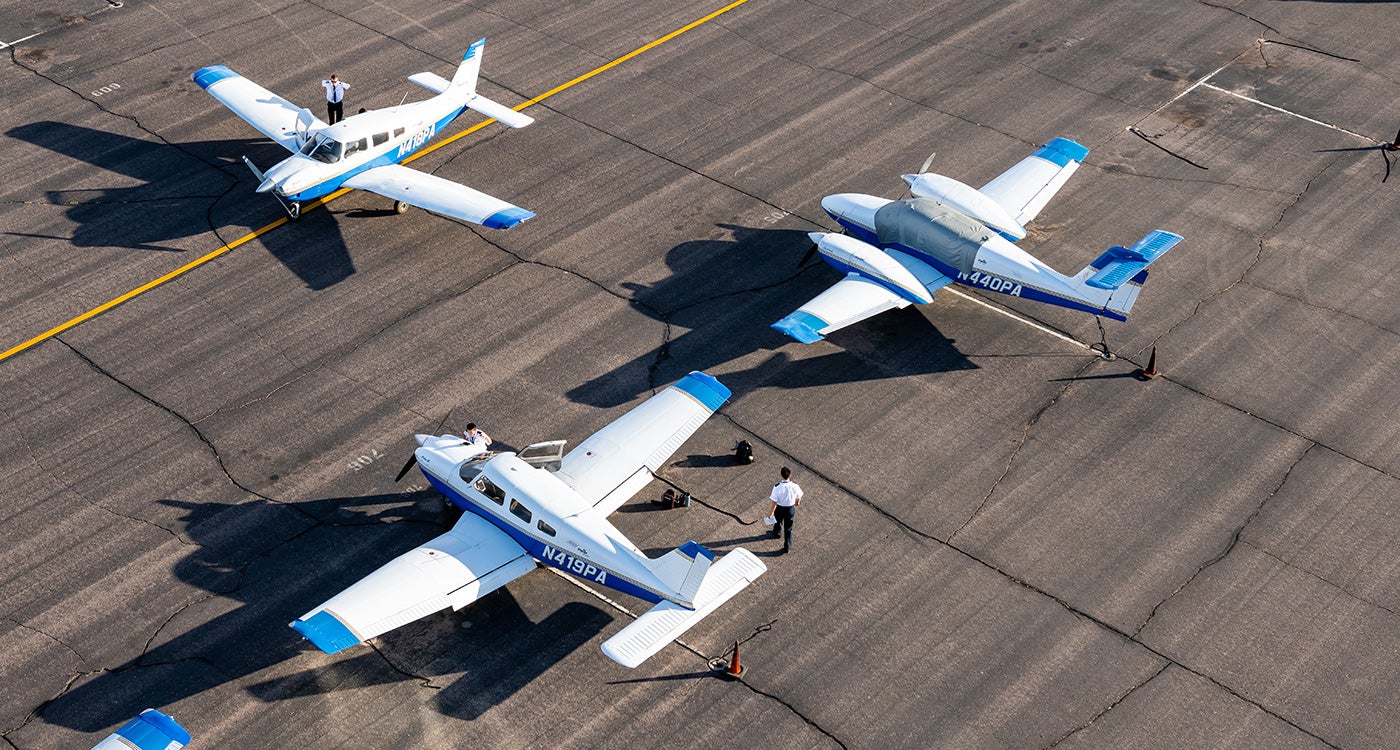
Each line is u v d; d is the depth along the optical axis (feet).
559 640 104.01
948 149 167.12
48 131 164.45
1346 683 101.71
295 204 148.66
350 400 126.93
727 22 195.93
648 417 117.39
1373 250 151.23
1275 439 125.49
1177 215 156.66
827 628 105.60
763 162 164.55
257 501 115.44
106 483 116.78
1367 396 130.82
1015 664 102.89
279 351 132.87
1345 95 180.65
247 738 95.20
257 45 184.65
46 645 101.71
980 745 96.53
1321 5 203.10
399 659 101.86
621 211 155.53
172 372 129.80
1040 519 116.37
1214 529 115.44
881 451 123.34
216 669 100.27
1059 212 157.07
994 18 198.80
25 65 177.27
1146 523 116.06
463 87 161.27
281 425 123.75
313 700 98.27
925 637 104.99
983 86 181.57
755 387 130.52
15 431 122.01
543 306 140.36
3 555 109.29
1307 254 150.51
